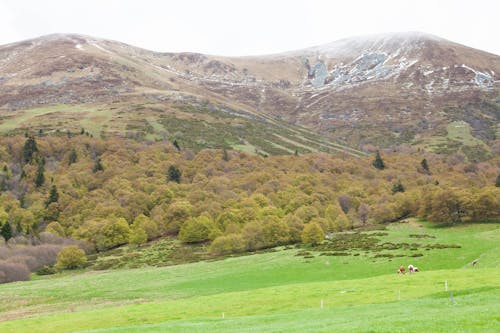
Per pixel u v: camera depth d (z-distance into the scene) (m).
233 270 99.25
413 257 94.00
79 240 147.25
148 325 43.97
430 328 29.55
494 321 30.03
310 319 40.22
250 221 146.12
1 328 53.50
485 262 82.62
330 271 90.31
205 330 38.66
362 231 140.38
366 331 30.05
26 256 128.50
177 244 146.50
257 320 42.69
